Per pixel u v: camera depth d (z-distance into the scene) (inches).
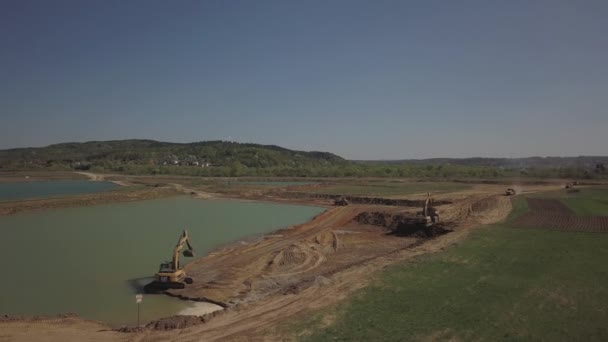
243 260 1536.7
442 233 2033.7
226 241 1942.7
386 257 1503.4
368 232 2224.4
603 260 1320.1
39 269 1392.7
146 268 1416.1
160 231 2139.5
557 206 2610.7
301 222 2586.1
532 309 919.7
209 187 4847.4
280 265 1477.6
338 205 3378.4
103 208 3174.2
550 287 1063.6
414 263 1334.9
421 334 797.2
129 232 2101.4
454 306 941.2
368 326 837.8
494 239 1673.2
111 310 1035.3
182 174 7372.1
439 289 1062.4
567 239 1647.4
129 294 1159.0
